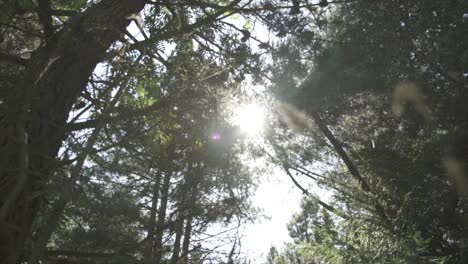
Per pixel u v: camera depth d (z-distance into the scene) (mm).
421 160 11117
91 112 3576
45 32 4105
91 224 3965
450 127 11406
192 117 4105
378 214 9320
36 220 2857
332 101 9109
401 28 7648
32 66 3062
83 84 3508
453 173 10734
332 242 9055
